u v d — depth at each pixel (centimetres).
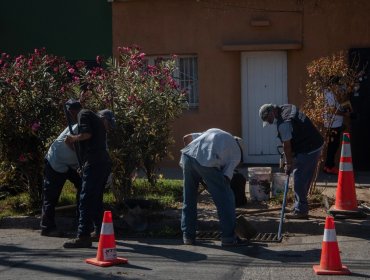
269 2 1648
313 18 1631
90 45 1795
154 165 1319
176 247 1058
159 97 1245
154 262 962
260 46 1639
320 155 1184
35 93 1248
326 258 895
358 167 1617
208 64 1691
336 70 1245
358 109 1605
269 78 1672
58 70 1283
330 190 1370
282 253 1011
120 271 912
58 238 1133
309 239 1105
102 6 1783
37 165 1268
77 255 1006
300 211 1154
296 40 1641
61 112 1253
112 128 1133
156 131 1256
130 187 1258
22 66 1258
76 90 1259
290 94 1656
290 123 1115
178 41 1703
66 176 1137
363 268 920
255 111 1684
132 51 1324
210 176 1033
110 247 950
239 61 1681
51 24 1814
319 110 1259
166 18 1706
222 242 1050
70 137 1051
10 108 1245
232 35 1673
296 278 874
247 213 1187
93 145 1049
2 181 1290
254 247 1052
